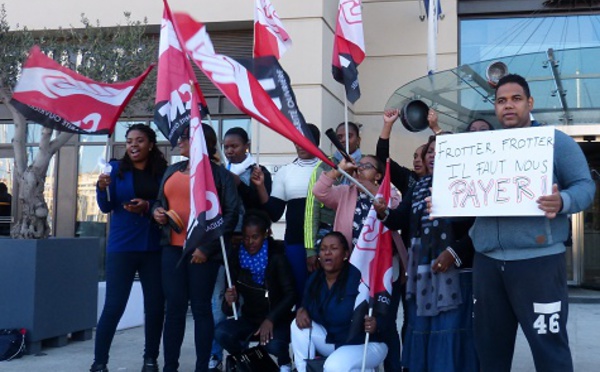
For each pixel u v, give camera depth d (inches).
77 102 191.9
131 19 381.7
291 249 196.2
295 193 198.4
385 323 167.8
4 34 244.7
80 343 250.4
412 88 320.8
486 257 129.7
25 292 227.8
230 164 213.3
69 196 426.9
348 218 181.5
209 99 390.0
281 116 159.5
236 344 185.5
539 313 121.9
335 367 158.4
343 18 194.5
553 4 394.9
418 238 161.6
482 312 130.6
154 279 195.2
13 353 219.5
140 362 221.1
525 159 121.7
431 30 341.7
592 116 331.0
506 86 130.0
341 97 386.6
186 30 159.2
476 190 126.1
